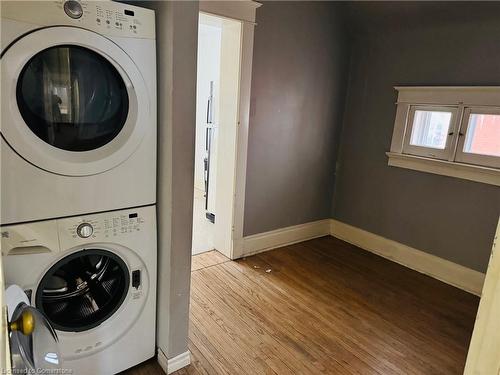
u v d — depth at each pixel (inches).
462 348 78.5
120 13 50.7
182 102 56.2
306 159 129.2
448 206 107.6
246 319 84.7
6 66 42.9
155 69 55.9
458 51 101.2
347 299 96.4
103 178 53.9
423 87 108.3
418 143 114.2
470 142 101.7
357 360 73.2
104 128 54.4
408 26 110.2
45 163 48.3
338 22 122.7
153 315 65.8
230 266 112.1
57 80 48.8
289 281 104.6
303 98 121.5
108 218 55.7
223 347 74.5
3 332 23.3
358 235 134.5
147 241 61.2
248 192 115.5
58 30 45.7
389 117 120.7
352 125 133.1
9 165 45.7
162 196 60.5
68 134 51.3
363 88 127.9
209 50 179.5
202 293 95.3
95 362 59.8
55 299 56.6
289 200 128.4
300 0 110.6
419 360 74.1
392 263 121.2
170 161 57.5
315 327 83.3
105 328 60.1
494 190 97.4
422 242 115.2
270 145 117.0
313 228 139.4
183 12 53.2
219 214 118.5
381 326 85.0
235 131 106.8
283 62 112.6
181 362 67.6
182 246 62.3
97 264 59.9
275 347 75.5
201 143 196.4
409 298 98.7
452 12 97.6
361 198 132.6
